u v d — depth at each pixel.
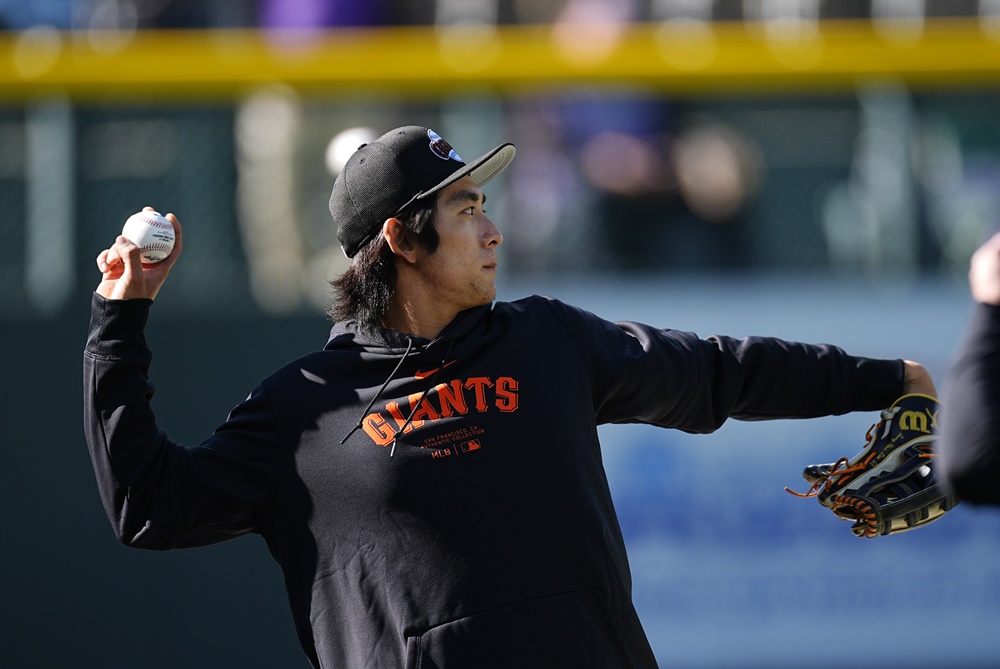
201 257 20.34
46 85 20.41
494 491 8.81
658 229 20.72
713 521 19.08
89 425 8.80
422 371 9.16
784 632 18.95
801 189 20.84
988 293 7.61
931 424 9.99
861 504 9.82
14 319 20.02
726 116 20.86
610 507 9.35
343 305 9.77
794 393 10.05
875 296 20.41
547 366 9.30
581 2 21.62
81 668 19.16
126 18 21.03
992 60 20.55
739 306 20.45
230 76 20.44
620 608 9.03
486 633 8.55
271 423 9.12
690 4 21.81
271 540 9.20
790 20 21.47
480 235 9.62
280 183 20.52
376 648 8.70
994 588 18.91
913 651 18.89
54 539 19.39
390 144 9.64
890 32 21.14
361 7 21.05
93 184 20.53
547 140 20.64
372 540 8.80
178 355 19.91
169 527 8.82
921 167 20.77
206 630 19.22
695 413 9.88
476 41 20.73
